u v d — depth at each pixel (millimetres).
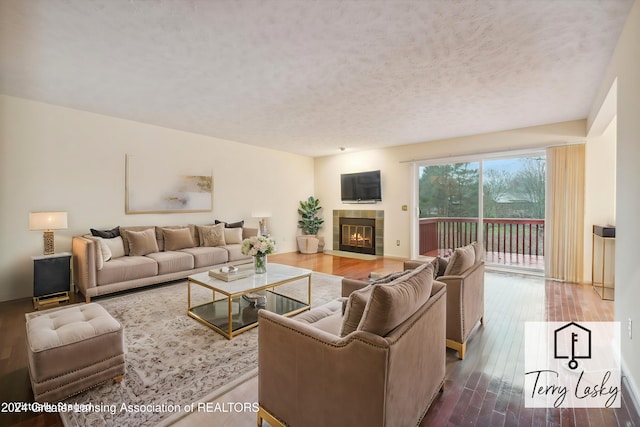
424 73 2801
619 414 1642
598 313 3070
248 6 1866
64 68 2717
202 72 2791
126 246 4113
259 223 6254
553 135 4441
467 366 2125
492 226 5281
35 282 3262
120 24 2053
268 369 1517
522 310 3193
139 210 4520
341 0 1808
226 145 5672
